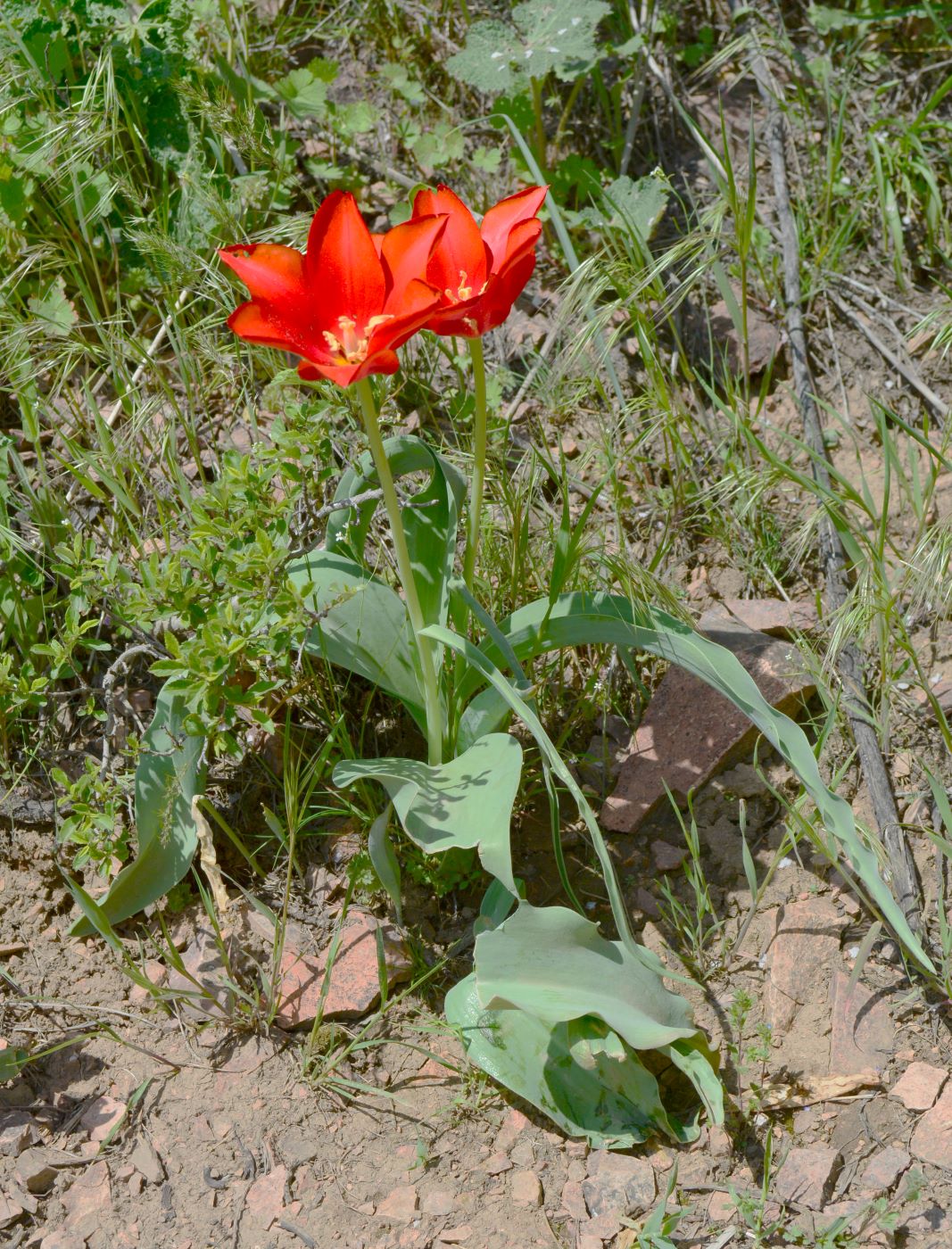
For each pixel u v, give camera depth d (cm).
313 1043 161
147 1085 160
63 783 162
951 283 196
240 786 171
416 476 179
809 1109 158
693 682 175
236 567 159
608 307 176
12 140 186
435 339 188
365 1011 162
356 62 216
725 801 171
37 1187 157
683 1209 153
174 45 191
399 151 205
